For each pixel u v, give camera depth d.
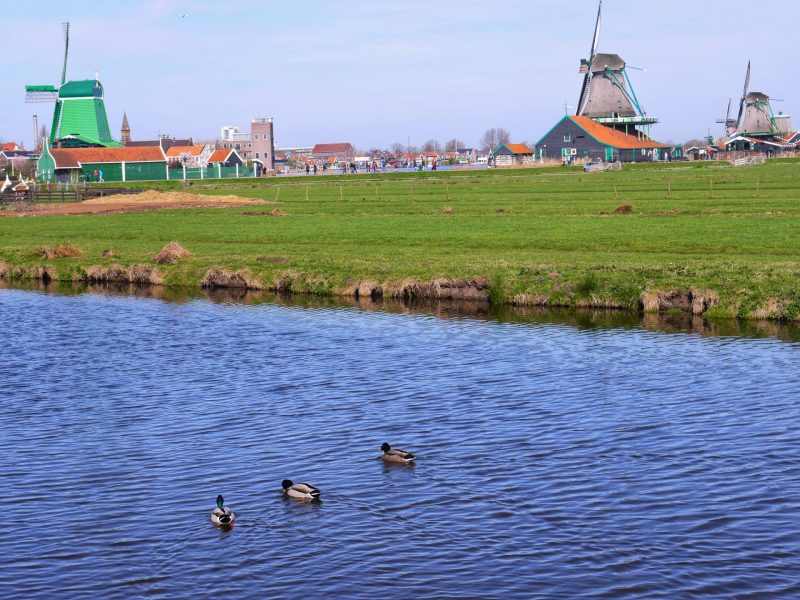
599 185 142.50
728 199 106.94
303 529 28.23
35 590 25.39
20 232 102.88
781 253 69.38
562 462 32.78
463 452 33.97
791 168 170.62
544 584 24.88
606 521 28.22
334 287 67.44
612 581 24.95
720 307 55.53
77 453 35.09
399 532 27.88
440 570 25.69
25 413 40.03
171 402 41.12
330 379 44.03
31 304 66.31
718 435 35.03
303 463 33.47
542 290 61.28
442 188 150.00
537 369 44.84
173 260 77.62
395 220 100.94
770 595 24.19
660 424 36.41
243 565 26.30
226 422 38.22
